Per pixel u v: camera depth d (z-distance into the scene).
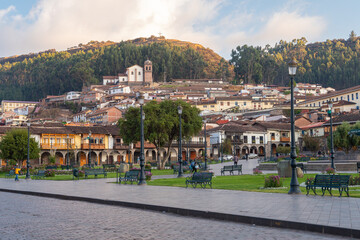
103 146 81.50
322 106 113.12
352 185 22.11
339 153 54.84
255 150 97.62
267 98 158.62
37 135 74.00
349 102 106.81
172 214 14.66
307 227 11.15
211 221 13.03
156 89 192.88
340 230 10.48
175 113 56.56
